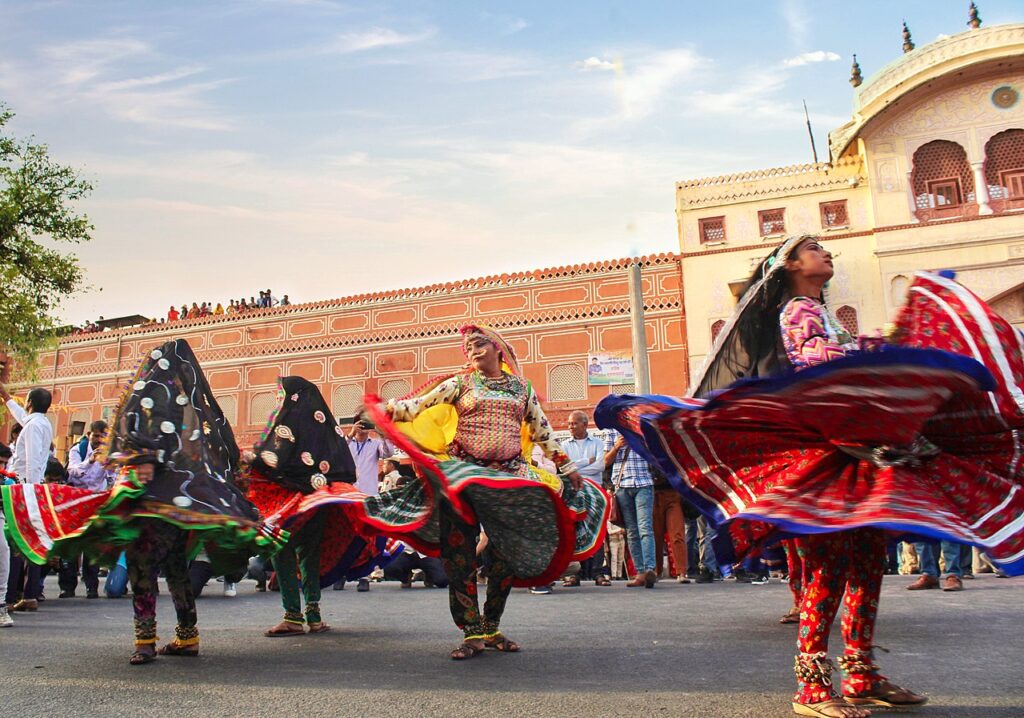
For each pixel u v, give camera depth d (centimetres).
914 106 1983
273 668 371
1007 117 1919
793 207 2023
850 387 234
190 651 412
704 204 2081
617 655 384
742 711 268
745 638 428
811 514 243
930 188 1958
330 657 400
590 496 445
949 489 252
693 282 2047
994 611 504
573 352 2100
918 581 678
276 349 2375
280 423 498
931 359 222
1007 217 1886
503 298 2195
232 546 413
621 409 310
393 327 2278
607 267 2117
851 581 260
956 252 1898
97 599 836
